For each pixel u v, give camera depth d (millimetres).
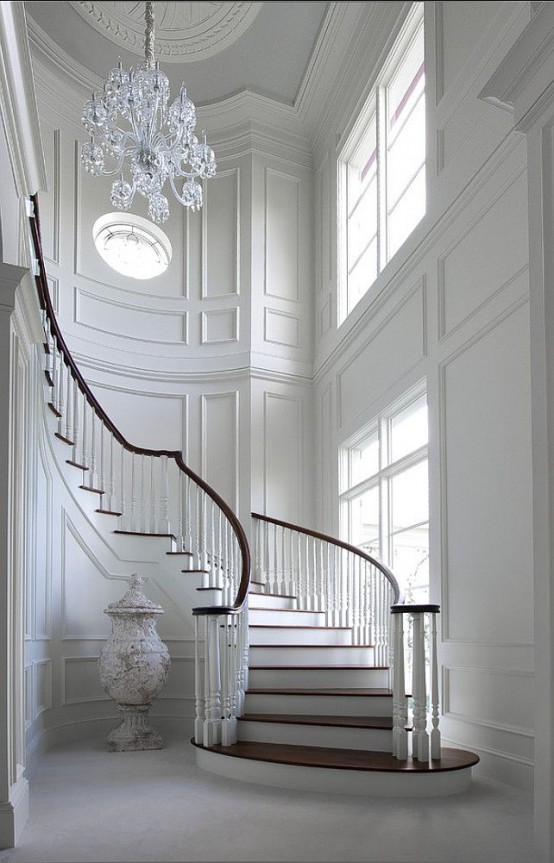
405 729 4578
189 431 8820
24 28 3574
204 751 5113
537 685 3195
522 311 4715
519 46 3389
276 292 9273
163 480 7332
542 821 3090
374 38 7637
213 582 7113
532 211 3455
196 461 8766
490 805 4074
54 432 6352
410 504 6613
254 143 9430
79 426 7438
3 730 3502
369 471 7965
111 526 6848
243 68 8672
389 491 7074
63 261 8336
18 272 3760
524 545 4559
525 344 4664
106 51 8273
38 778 4879
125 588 6891
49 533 6137
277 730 5145
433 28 6273
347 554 7023
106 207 8836
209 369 8961
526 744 4398
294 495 8883
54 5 7586
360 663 6250
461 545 5332
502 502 4836
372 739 4848
